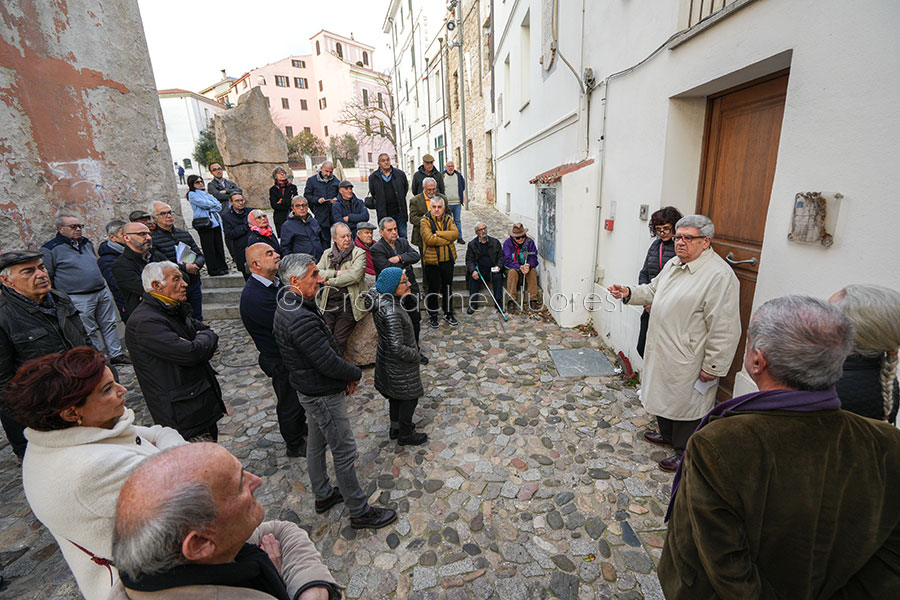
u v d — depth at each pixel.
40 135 4.64
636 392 3.80
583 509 2.53
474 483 2.77
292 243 5.37
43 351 2.83
